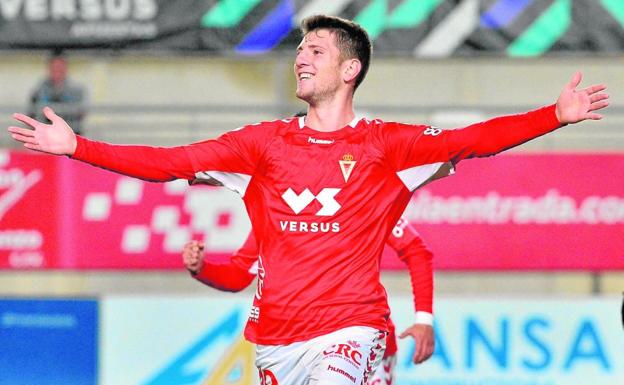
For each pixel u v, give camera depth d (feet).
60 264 81.15
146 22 86.28
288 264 42.11
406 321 77.92
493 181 80.69
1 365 79.71
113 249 81.35
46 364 79.71
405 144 42.04
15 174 81.61
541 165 80.74
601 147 93.66
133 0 86.33
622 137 93.30
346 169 41.96
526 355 78.23
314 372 41.45
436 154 41.60
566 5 85.25
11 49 86.28
